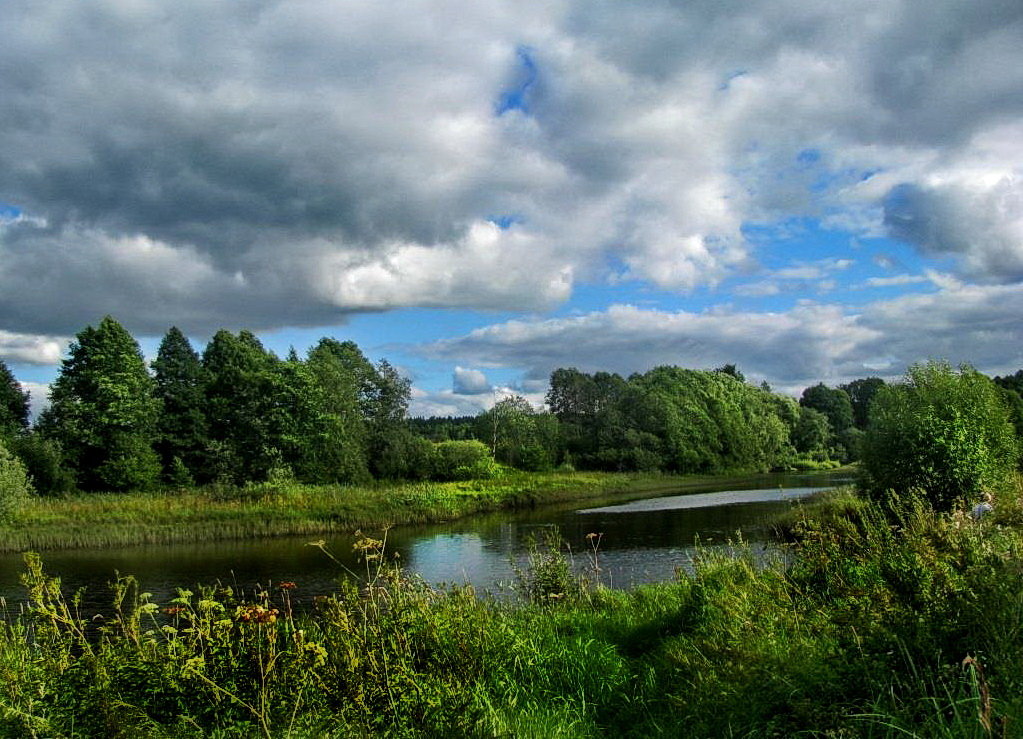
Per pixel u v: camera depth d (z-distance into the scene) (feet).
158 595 68.13
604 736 18.35
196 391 221.05
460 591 28.09
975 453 76.02
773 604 21.21
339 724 15.39
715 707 16.20
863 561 20.90
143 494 161.38
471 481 199.52
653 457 269.03
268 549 102.58
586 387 355.56
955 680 12.07
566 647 23.63
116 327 197.88
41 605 17.63
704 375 355.77
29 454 164.55
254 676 15.84
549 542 39.29
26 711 14.38
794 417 362.53
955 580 14.78
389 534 116.16
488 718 17.34
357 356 248.11
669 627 25.50
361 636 19.10
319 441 191.31
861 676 14.01
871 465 87.40
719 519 115.65
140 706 14.80
